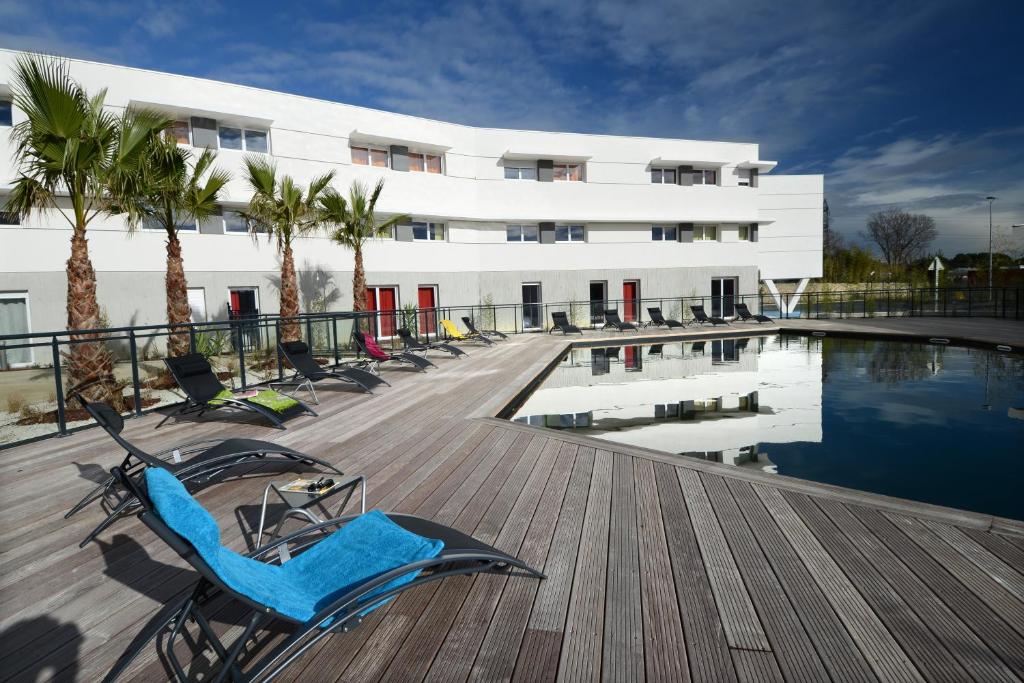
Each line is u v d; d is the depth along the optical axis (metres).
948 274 37.25
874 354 12.90
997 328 15.40
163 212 10.13
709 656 1.95
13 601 2.45
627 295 23.20
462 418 6.22
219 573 1.58
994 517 3.15
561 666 1.91
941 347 13.42
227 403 5.66
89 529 3.29
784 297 30.03
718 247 24.09
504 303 21.45
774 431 6.65
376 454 4.78
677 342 16.91
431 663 1.94
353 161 18.50
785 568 2.59
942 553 2.71
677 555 2.75
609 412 7.97
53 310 13.62
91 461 4.69
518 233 21.70
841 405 7.88
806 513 3.27
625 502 3.52
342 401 7.41
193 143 15.48
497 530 3.11
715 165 23.66
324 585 1.91
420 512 3.40
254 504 3.64
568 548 2.86
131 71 14.59
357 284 15.05
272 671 1.61
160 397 8.75
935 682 1.78
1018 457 5.37
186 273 15.36
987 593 2.33
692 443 6.24
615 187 22.55
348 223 14.79
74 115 6.55
